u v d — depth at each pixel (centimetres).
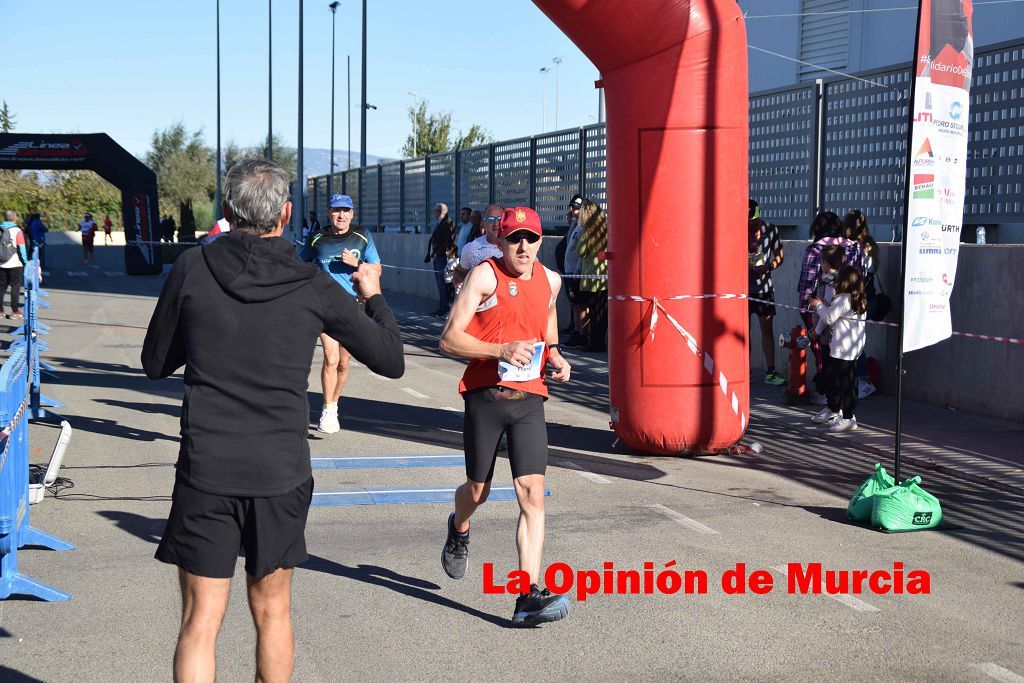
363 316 328
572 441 862
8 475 473
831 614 476
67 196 6388
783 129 1259
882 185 1094
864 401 1035
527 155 1964
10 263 2011
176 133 9119
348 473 750
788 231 1346
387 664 420
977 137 995
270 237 322
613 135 758
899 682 402
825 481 727
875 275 1051
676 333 757
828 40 1703
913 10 1514
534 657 428
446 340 455
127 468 757
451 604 489
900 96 1063
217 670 412
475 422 470
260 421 310
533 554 462
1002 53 961
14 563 489
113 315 2036
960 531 611
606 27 723
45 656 424
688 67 730
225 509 309
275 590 326
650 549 571
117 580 516
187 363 316
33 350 939
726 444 782
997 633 454
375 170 2997
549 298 477
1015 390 911
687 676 408
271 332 312
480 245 770
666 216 745
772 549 572
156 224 3359
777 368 1205
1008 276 909
